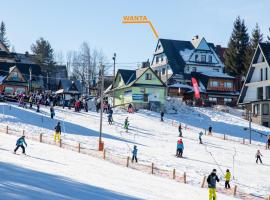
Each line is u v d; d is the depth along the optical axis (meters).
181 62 112.06
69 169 28.92
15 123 50.94
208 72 106.19
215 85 101.00
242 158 47.62
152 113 75.94
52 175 24.22
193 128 66.69
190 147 50.47
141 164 37.53
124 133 54.88
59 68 135.62
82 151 40.00
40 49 142.50
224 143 56.72
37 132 47.75
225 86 101.50
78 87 102.75
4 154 31.59
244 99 86.19
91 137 49.22
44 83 112.06
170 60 111.44
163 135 57.06
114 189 23.31
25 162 28.70
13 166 25.09
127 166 35.66
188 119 75.94
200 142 53.81
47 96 71.06
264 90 81.81
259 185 35.84
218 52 135.25
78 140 46.12
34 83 102.25
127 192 23.09
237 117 81.75
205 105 91.69
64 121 57.75
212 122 75.31
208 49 114.88
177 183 31.50
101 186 23.59
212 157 45.78
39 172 24.50
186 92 99.81
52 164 30.02
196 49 113.88
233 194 31.12
